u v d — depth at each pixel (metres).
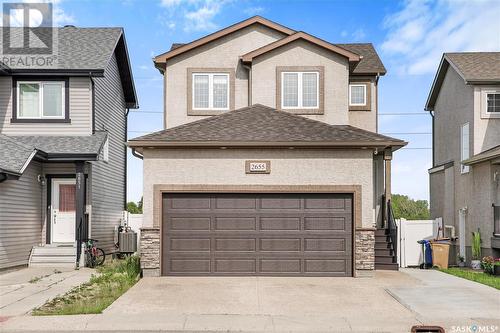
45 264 15.95
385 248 15.52
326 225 13.68
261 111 15.63
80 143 16.92
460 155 20.47
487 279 13.51
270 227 13.67
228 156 13.74
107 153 19.66
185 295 11.05
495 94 19.05
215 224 13.66
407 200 41.66
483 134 18.84
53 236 17.28
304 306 10.08
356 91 19.39
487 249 17.61
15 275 14.08
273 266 13.58
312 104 17.52
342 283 12.57
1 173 13.85
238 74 18.27
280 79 17.56
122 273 13.79
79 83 17.81
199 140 13.43
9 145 15.68
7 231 14.77
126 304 10.19
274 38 18.44
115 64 21.48
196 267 13.55
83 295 11.06
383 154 16.98
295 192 13.67
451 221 21.52
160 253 13.50
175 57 18.30
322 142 13.48
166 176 13.69
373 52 20.62
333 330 8.45
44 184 17.27
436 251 17.30
